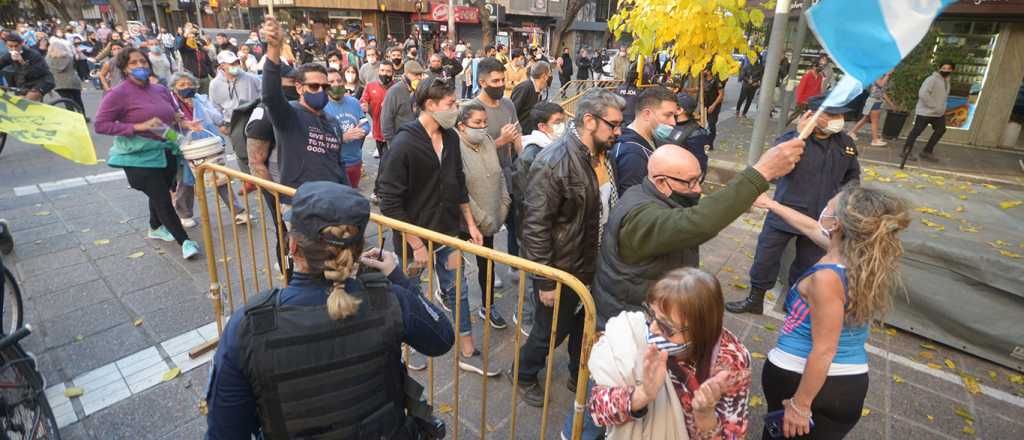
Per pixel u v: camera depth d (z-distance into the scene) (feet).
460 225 11.11
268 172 13.44
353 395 4.37
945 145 33.45
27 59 29.19
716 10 16.16
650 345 4.89
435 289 11.92
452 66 44.73
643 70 26.58
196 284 13.66
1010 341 11.06
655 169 6.96
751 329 12.66
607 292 7.48
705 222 5.97
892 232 5.82
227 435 4.33
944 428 9.59
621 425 5.57
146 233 16.71
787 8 16.56
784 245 12.47
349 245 4.15
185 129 14.58
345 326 4.30
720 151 30.86
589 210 8.36
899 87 34.96
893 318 12.61
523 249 8.71
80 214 18.17
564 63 61.62
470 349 11.00
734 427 5.63
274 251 15.87
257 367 4.09
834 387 6.31
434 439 5.32
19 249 15.39
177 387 9.87
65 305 12.47
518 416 9.58
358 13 107.34
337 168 12.78
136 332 11.51
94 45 59.88
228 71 20.21
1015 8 28.48
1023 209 15.35
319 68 11.97
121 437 8.71
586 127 8.14
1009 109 32.27
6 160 24.50
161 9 137.80
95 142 28.55
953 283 11.66
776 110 46.68
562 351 11.50
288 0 104.94
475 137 10.73
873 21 5.42
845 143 11.80
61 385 9.82
